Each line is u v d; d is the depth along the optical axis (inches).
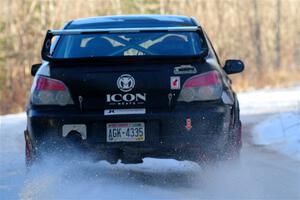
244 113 1866.4
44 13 4212.6
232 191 813.9
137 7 4761.3
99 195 779.4
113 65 807.7
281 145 1224.2
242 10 4608.8
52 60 812.0
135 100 801.6
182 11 4579.2
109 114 794.2
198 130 797.2
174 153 816.9
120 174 917.2
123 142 795.4
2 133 1493.6
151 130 796.6
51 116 797.9
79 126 796.6
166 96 804.0
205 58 829.8
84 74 804.0
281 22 4808.1
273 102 2208.4
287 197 783.7
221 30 4522.6
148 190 814.5
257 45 4626.0
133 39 901.8
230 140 847.7
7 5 4173.2
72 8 4298.7
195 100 805.2
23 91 3572.8
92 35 906.1
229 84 908.6
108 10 4468.5
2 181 876.0
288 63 4739.2
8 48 4079.7
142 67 804.6
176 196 780.6
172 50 889.5
